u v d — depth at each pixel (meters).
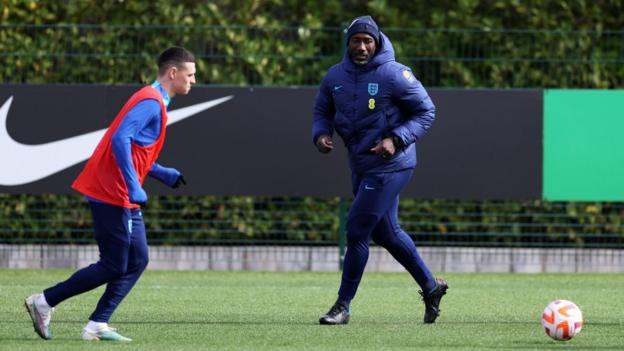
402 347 25.72
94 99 46.91
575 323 26.67
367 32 29.48
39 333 26.00
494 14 51.69
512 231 49.56
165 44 49.31
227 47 49.59
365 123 29.86
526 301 38.25
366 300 38.00
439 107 47.03
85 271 25.73
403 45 50.62
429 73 50.22
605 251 49.88
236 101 47.06
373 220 30.11
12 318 31.36
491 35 50.19
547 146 47.22
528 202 49.44
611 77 49.78
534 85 49.78
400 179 30.14
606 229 49.75
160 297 38.34
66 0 50.91
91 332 26.39
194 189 47.03
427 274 31.08
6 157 46.81
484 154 47.09
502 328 30.03
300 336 27.78
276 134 47.12
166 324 30.47
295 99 47.09
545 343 26.78
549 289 42.69
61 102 46.88
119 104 46.94
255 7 51.56
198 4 51.25
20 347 24.92
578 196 47.34
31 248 49.09
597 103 47.16
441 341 27.00
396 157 29.97
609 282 45.84
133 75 48.75
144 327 29.66
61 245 49.16
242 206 49.41
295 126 47.12
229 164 47.09
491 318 32.94
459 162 47.12
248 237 49.72
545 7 51.44
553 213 49.44
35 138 46.84
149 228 49.28
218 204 49.44
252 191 47.12
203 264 49.44
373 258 49.88
